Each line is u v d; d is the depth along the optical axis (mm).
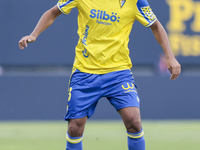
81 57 14844
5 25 37500
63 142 25812
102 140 26641
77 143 14727
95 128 33562
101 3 14336
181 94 40156
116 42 14445
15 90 37969
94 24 14406
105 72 14539
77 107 14391
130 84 14633
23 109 38094
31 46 38094
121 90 14391
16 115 38062
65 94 38531
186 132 31406
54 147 23734
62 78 38469
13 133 30266
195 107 40250
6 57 37719
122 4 14344
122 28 14547
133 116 13961
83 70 14656
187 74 40219
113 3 14297
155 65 39688
